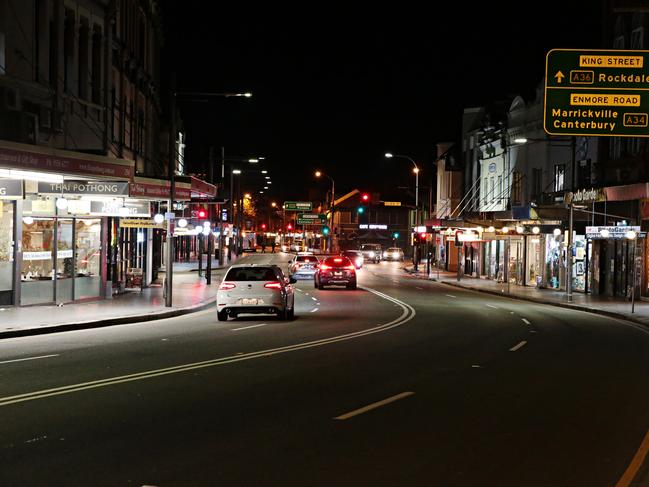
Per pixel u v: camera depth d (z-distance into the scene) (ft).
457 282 164.55
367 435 28.30
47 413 31.42
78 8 95.91
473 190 200.54
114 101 110.93
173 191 87.81
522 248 158.20
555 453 26.37
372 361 47.55
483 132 195.00
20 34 81.05
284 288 76.02
